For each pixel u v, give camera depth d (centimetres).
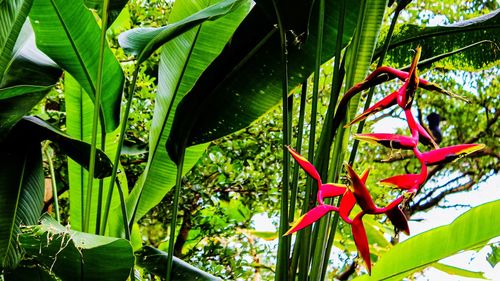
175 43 199
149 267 191
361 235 110
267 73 188
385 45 177
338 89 169
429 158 111
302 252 152
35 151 182
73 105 212
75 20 183
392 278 186
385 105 119
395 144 112
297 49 183
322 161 154
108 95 193
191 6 201
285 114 161
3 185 171
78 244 128
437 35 206
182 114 189
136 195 214
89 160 179
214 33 196
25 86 169
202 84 190
